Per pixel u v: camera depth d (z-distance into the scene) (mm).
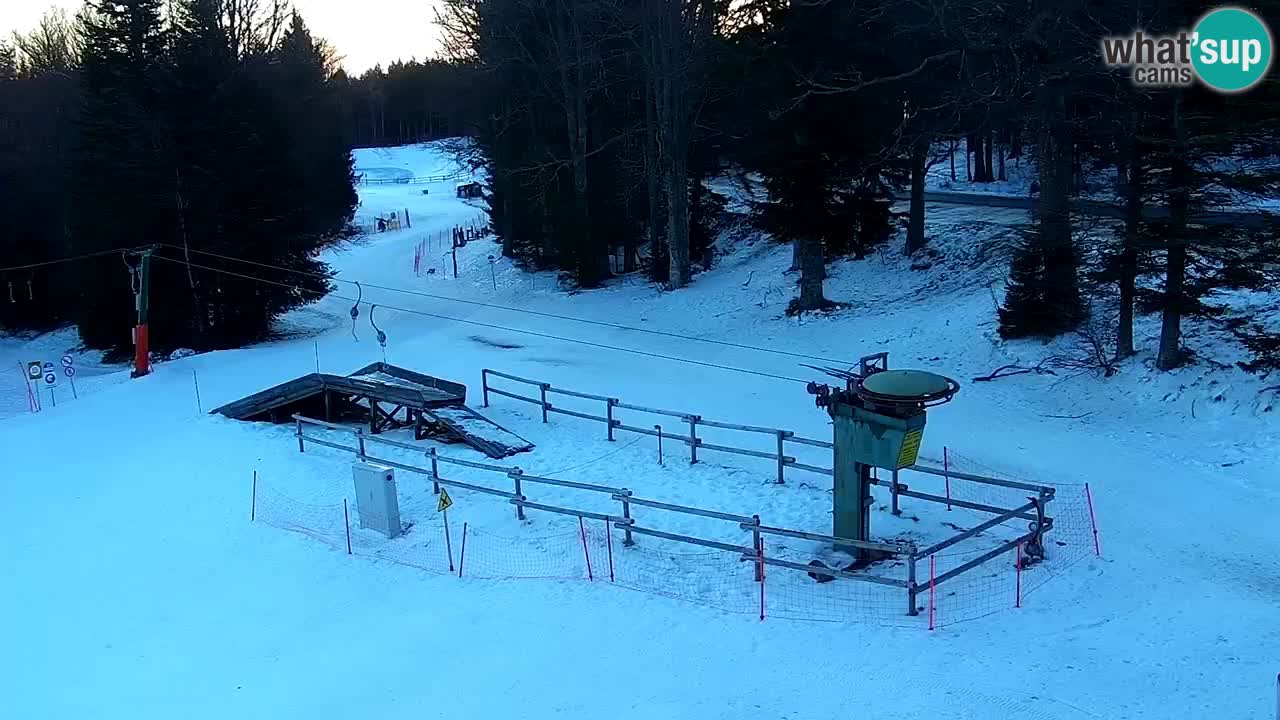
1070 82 19297
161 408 22594
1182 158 16359
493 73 41250
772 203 27109
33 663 10422
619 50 38438
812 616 10086
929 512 13016
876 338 25000
